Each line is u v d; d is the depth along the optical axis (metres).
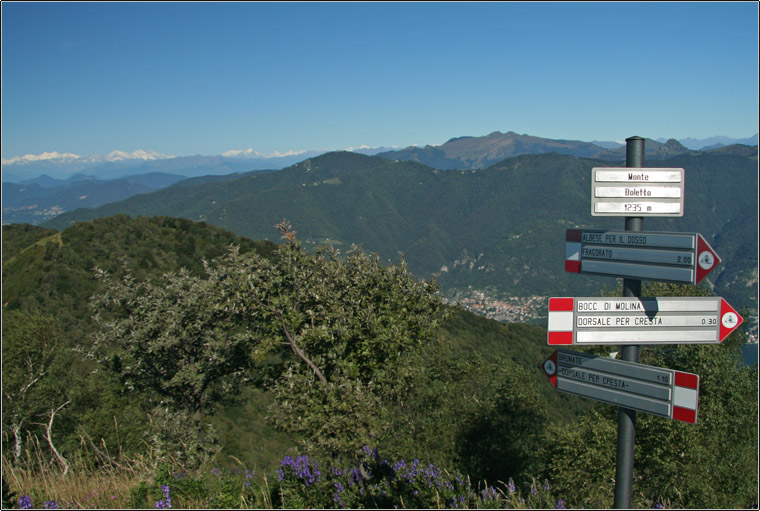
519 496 5.16
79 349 12.41
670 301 2.91
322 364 7.99
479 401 19.38
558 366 3.20
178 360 12.20
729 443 14.32
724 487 13.80
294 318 7.92
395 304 8.54
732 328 2.88
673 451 12.23
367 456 6.88
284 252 8.53
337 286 8.66
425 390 16.17
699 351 13.42
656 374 2.71
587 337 2.96
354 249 9.06
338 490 5.88
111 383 12.60
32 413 14.77
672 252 2.70
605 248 3.05
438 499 4.96
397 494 5.57
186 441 9.86
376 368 8.01
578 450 13.54
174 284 12.25
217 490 5.45
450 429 17.09
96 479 5.78
